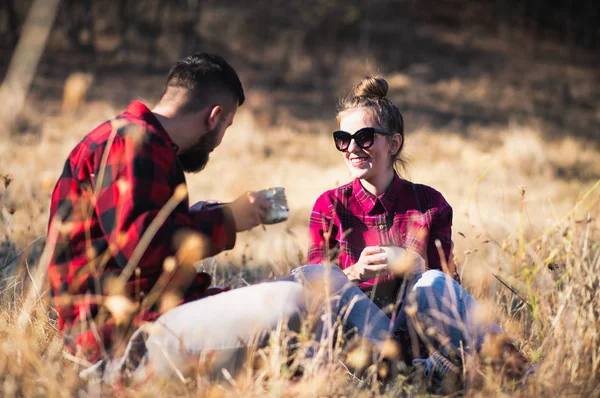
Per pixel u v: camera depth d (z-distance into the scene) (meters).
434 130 15.10
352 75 20.27
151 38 20.62
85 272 2.29
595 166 12.69
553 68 24.50
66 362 2.44
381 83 3.13
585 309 2.68
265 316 2.29
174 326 2.28
